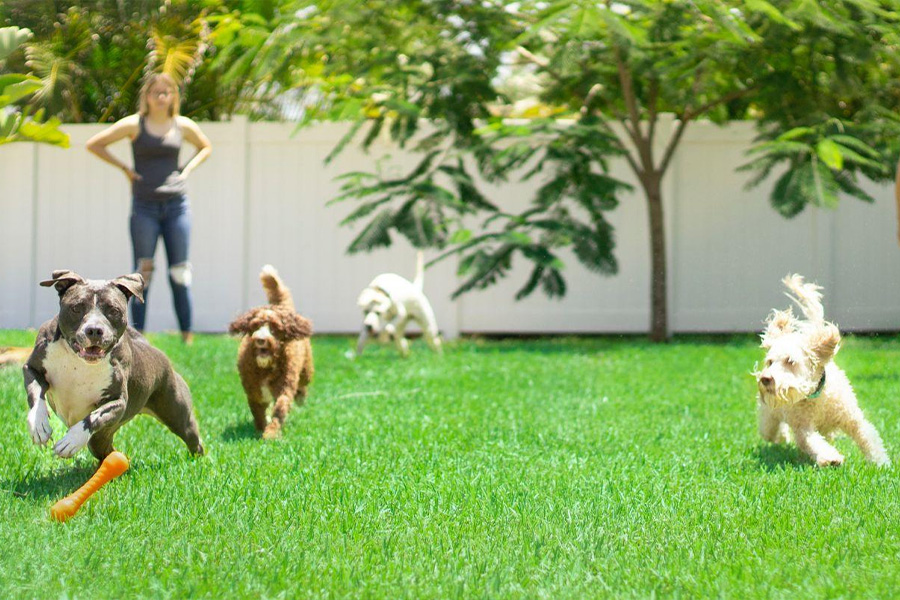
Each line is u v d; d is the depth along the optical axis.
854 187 9.55
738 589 2.84
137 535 3.32
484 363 8.85
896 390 7.09
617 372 8.24
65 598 2.68
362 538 3.35
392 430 5.52
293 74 11.89
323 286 11.77
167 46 11.57
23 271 11.87
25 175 11.80
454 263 11.66
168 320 11.70
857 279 11.54
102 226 11.77
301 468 4.43
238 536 3.34
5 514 3.54
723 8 8.76
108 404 3.89
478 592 2.82
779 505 3.79
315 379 7.59
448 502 3.80
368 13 9.57
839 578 2.94
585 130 9.73
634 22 9.23
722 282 11.71
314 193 11.72
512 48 9.54
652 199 11.24
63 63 11.60
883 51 9.14
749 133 11.55
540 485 4.18
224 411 6.08
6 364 7.11
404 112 9.46
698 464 4.66
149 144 8.92
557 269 9.74
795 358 4.68
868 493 3.99
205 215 11.80
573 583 2.91
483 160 9.84
